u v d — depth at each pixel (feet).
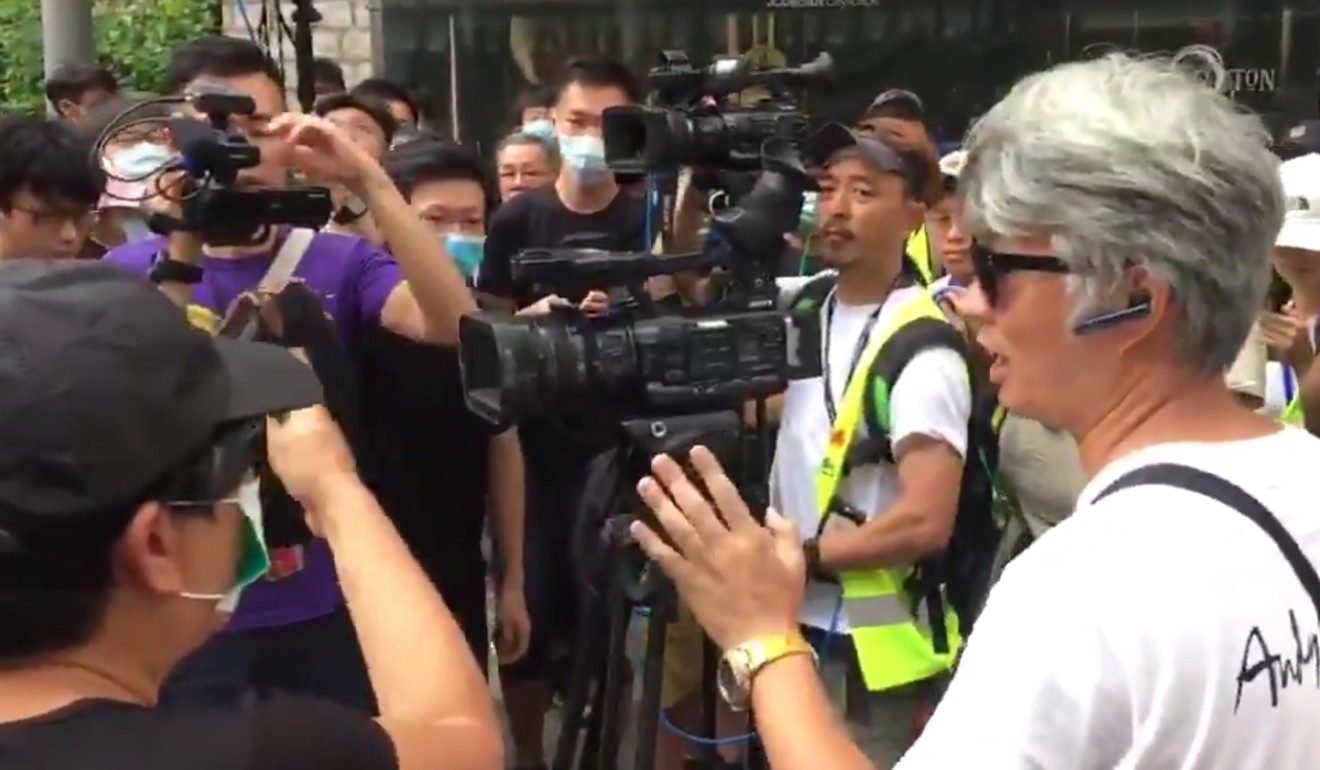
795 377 6.62
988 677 4.14
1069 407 4.51
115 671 4.02
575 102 12.42
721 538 4.97
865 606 8.88
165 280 7.68
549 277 6.42
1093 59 4.78
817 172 8.74
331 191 8.71
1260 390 9.33
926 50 20.65
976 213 4.51
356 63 26.68
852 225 9.19
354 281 8.64
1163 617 4.02
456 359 9.27
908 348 8.96
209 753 3.88
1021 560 4.31
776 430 9.54
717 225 6.72
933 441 8.82
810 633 9.04
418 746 4.31
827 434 9.30
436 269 8.16
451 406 9.61
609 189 12.55
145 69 25.89
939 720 4.20
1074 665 4.03
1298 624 4.11
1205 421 4.41
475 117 21.29
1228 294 4.26
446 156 12.38
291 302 7.79
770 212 6.75
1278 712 4.07
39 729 3.79
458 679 4.60
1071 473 9.32
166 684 4.36
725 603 4.94
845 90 20.65
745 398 6.51
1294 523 4.19
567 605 11.62
